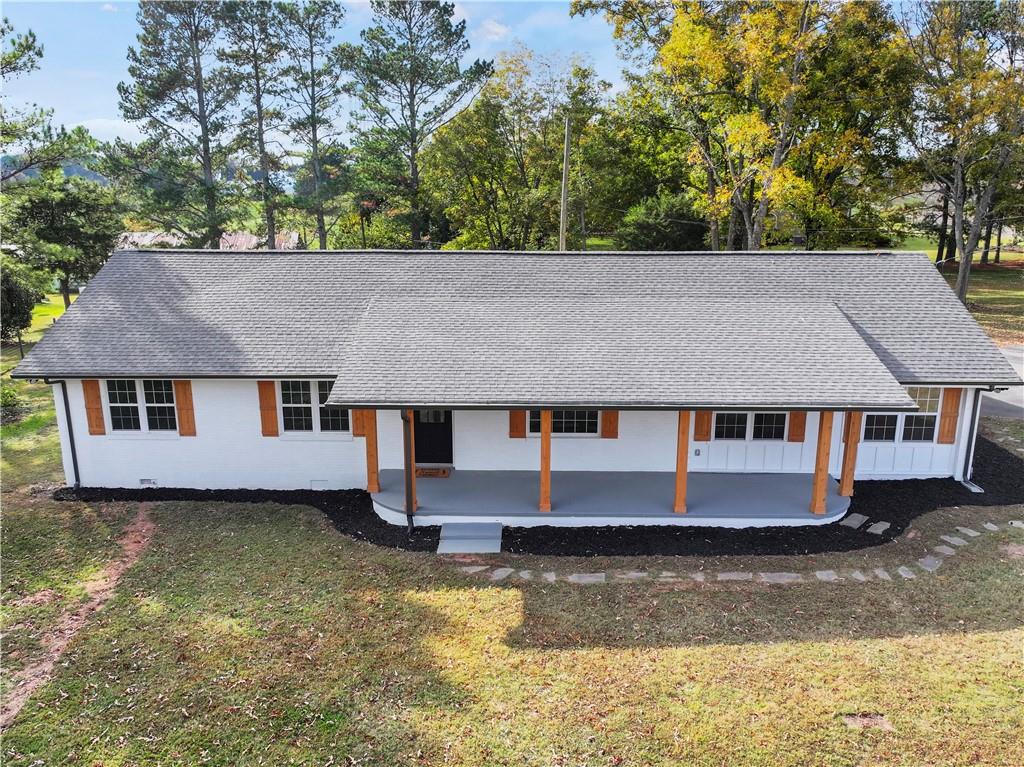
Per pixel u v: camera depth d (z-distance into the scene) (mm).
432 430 13898
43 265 20906
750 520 12023
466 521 12195
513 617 9461
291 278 15250
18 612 9633
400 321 13414
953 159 31125
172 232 36812
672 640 8906
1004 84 26984
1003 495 13289
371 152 37688
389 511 12312
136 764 6938
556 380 11812
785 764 6863
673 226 36938
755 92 28109
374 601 9883
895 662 8406
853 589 10078
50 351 13398
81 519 12539
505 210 37031
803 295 14602
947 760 6871
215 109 34781
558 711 7633
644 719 7500
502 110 35781
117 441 13664
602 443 13781
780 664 8391
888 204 33844
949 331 13844
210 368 13023
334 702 7793
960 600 9766
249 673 8305
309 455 13680
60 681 8180
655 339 12875
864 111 30734
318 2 35031
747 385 11656
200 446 13680
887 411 11242
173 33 32781
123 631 9172
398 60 35531
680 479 11969
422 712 7637
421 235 40500
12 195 20766
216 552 11344
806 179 31281
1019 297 37562
